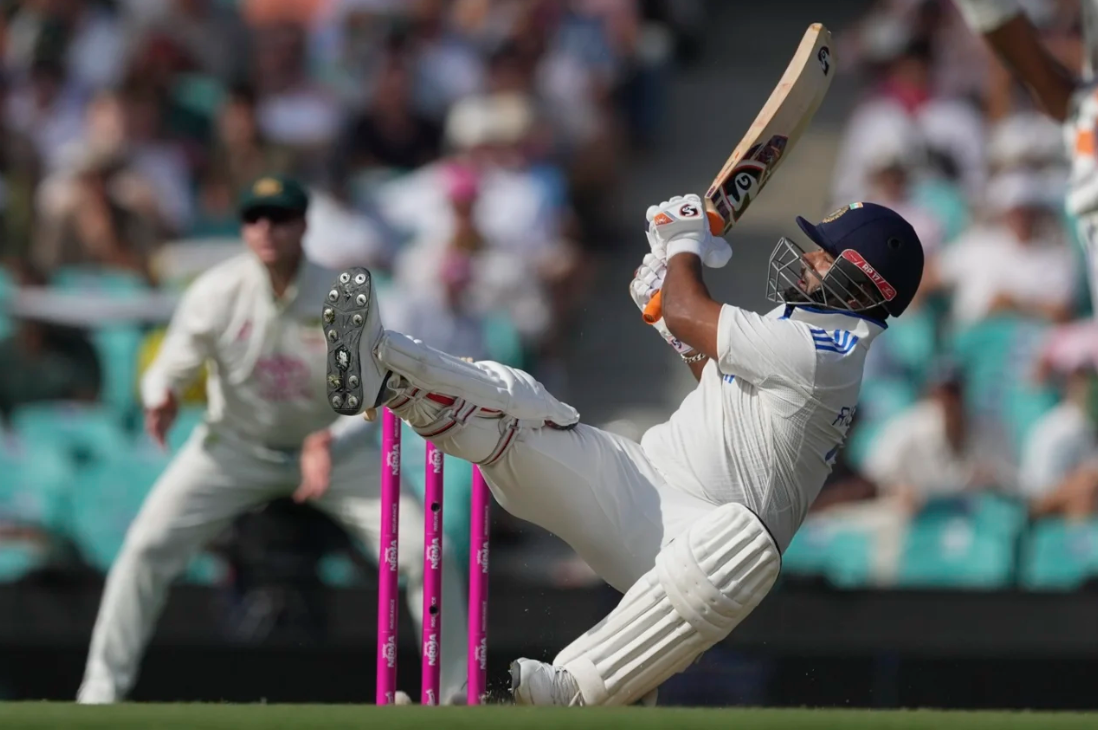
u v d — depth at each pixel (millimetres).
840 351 12688
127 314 25938
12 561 23891
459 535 22969
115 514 24359
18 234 29031
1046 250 28859
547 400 12930
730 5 40562
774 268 13211
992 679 22484
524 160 30891
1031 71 14344
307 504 20750
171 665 22297
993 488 25859
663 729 9008
